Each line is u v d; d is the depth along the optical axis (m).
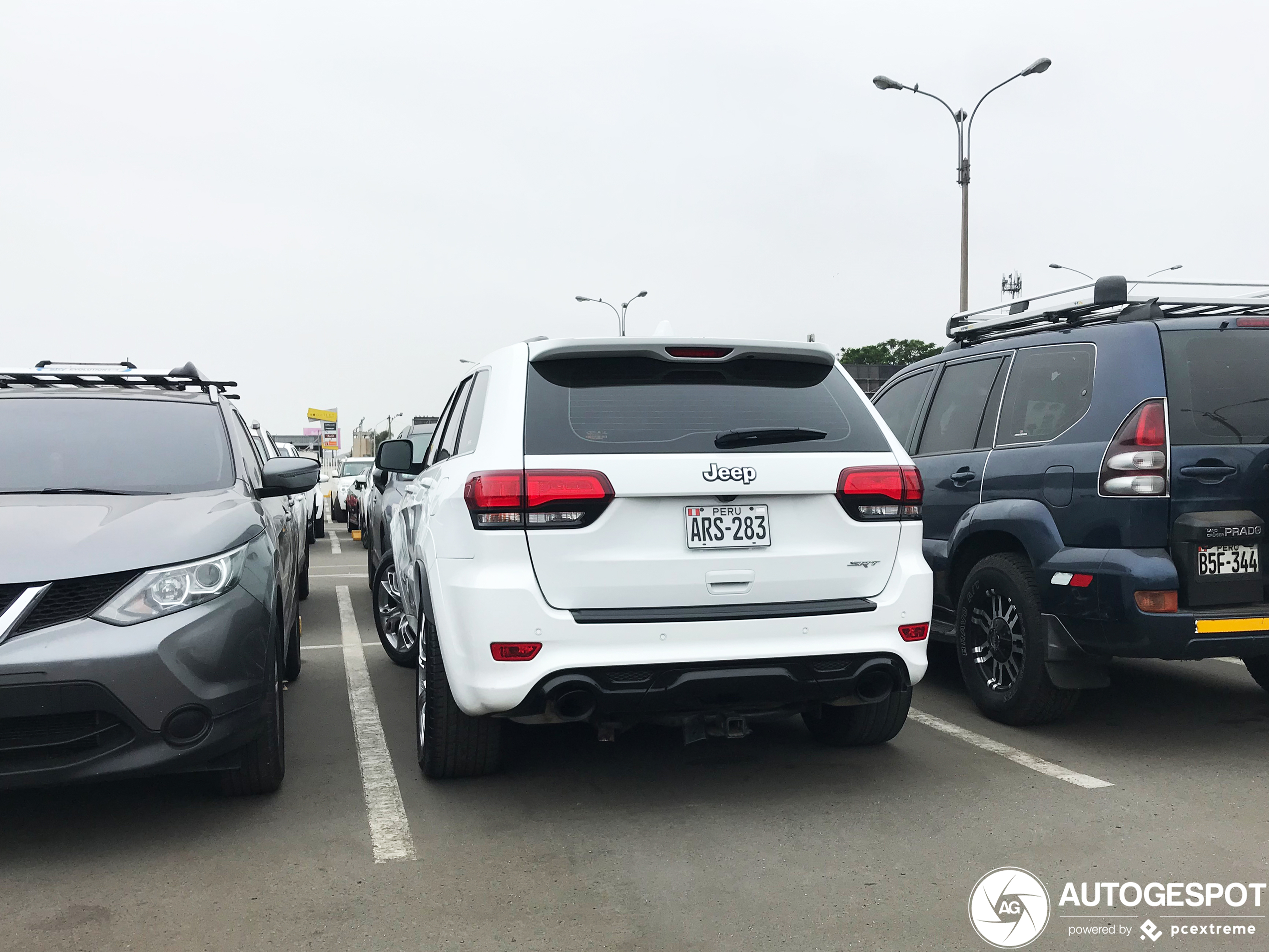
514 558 3.46
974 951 2.69
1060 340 4.88
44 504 3.87
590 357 3.78
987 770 4.24
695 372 3.83
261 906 2.99
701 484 3.54
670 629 3.47
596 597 3.48
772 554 3.61
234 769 3.71
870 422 3.91
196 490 4.35
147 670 3.30
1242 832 3.52
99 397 4.89
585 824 3.65
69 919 2.91
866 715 4.41
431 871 3.24
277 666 3.93
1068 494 4.49
